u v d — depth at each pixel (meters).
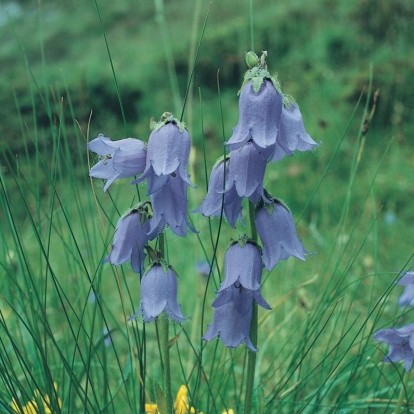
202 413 0.74
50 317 0.96
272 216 0.64
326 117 2.26
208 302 1.02
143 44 4.11
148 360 0.90
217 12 3.88
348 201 0.84
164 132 0.63
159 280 0.64
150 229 0.65
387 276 1.14
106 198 1.46
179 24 4.28
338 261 0.79
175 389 0.83
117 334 0.99
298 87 2.58
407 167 1.84
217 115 2.88
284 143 0.63
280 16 3.12
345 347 0.91
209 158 2.30
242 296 0.65
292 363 0.74
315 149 0.65
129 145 0.64
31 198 1.16
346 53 2.68
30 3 5.19
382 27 2.61
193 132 2.68
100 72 3.52
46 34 4.72
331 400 0.82
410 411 0.76
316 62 2.74
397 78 2.22
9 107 2.74
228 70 3.14
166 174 0.63
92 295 1.00
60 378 0.78
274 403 0.77
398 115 1.31
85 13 4.96
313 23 3.01
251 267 0.64
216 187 0.65
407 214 1.61
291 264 1.17
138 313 0.65
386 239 1.38
